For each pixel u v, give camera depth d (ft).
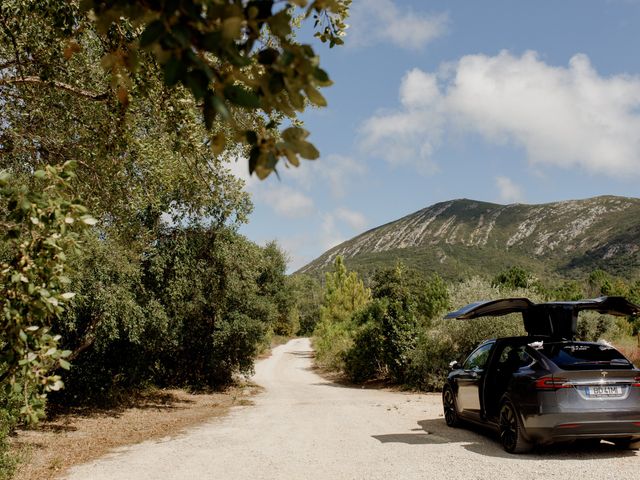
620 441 25.26
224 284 70.33
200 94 4.25
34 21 20.42
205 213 60.75
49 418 44.93
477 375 29.89
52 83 20.53
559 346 25.13
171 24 4.22
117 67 6.18
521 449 24.34
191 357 80.48
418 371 74.54
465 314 31.42
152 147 26.45
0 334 10.08
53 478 23.09
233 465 24.26
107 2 4.58
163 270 60.03
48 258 10.28
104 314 44.19
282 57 4.55
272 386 91.81
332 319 176.14
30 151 24.93
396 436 30.99
